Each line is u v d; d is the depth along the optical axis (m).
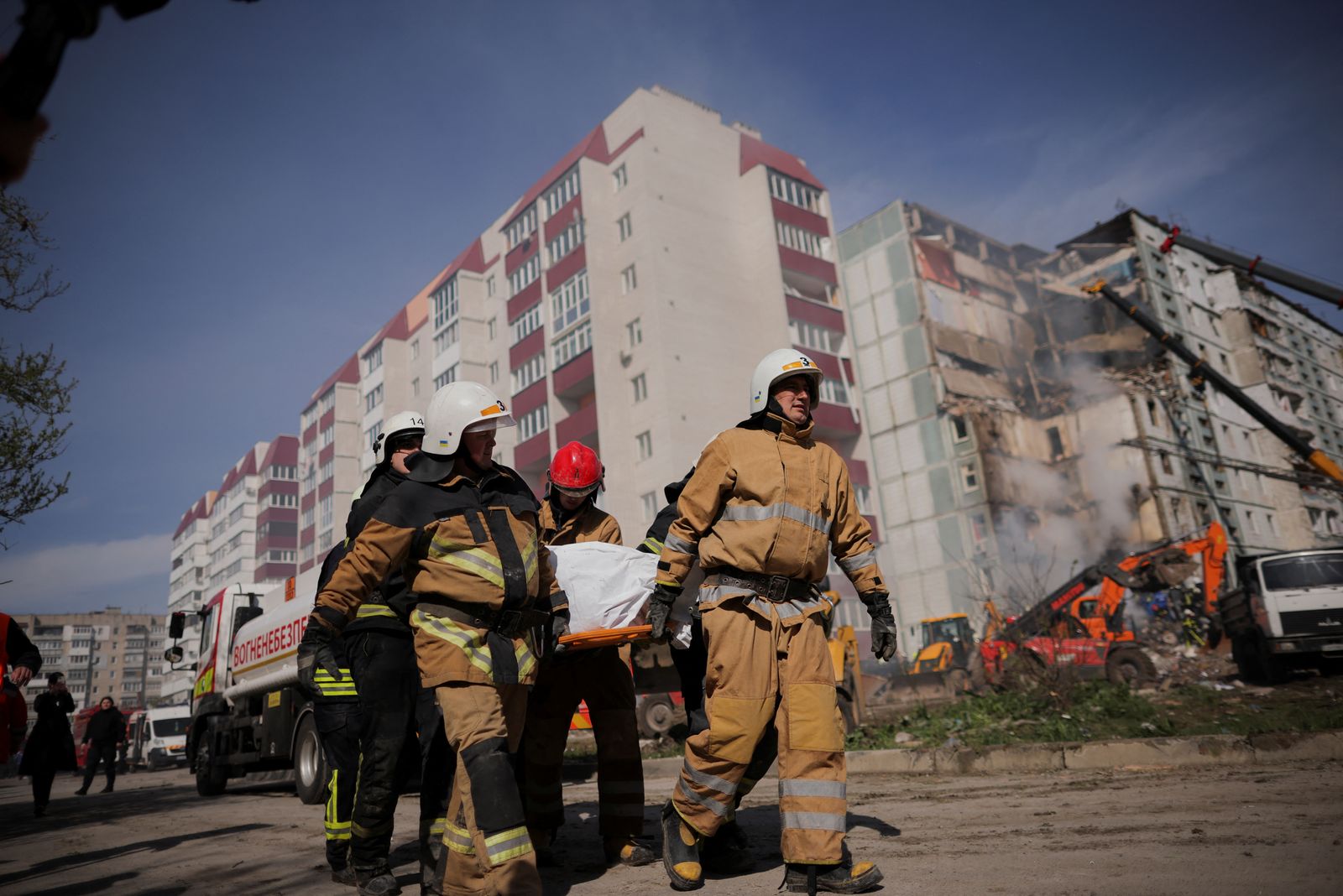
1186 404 46.50
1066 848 3.47
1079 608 18.84
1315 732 6.25
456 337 50.38
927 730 9.41
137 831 7.02
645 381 38.38
